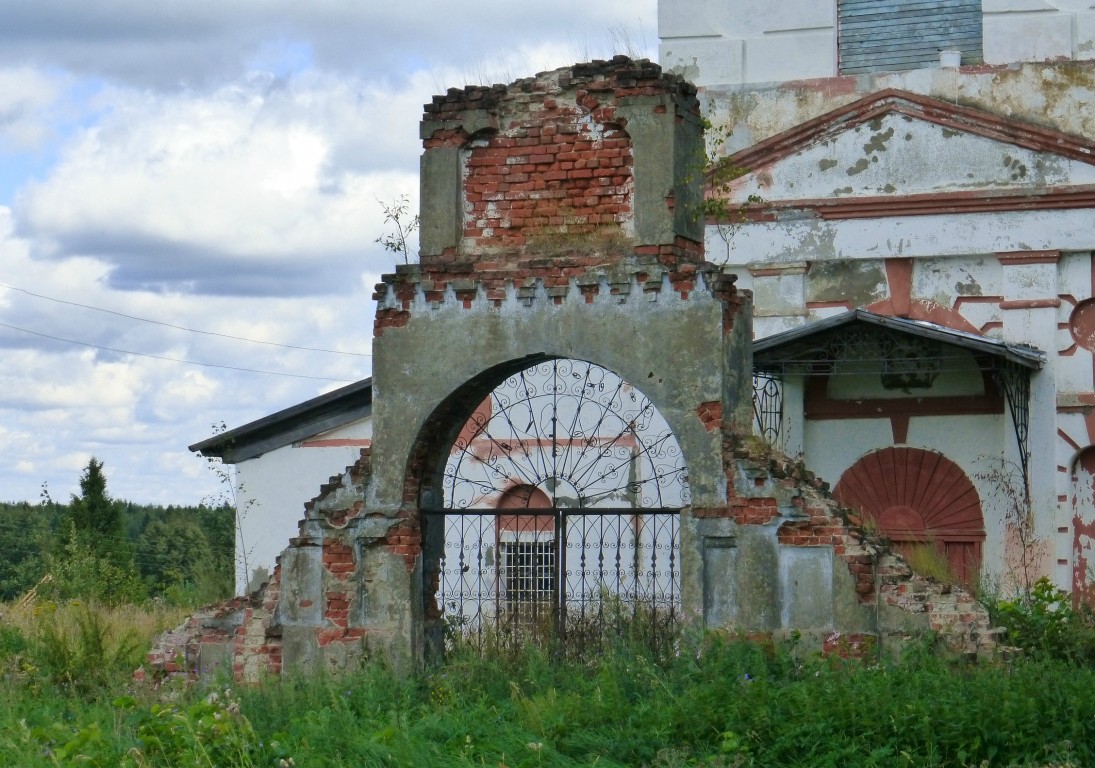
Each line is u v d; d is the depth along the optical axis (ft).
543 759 36.94
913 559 67.51
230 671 48.57
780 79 82.84
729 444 46.29
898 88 79.30
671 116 47.96
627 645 46.34
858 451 76.79
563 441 81.15
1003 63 78.28
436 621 50.85
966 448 75.31
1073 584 73.56
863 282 77.00
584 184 48.96
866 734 37.01
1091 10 77.71
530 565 81.30
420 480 50.16
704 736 38.37
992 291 75.51
